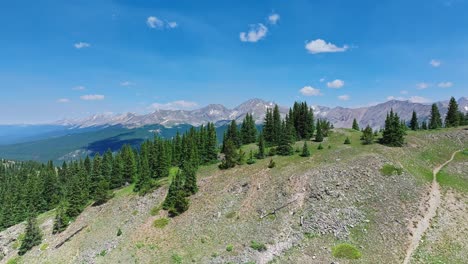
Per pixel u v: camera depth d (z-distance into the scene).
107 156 140.12
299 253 54.09
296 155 95.06
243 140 128.75
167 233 69.25
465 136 107.38
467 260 49.34
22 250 79.94
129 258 63.41
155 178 102.88
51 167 158.00
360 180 71.19
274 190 74.00
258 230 62.38
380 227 57.53
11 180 158.88
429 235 54.91
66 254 73.06
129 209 85.06
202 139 116.31
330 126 137.88
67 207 93.75
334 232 57.53
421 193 67.00
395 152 88.12
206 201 77.69
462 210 61.69
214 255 57.22
